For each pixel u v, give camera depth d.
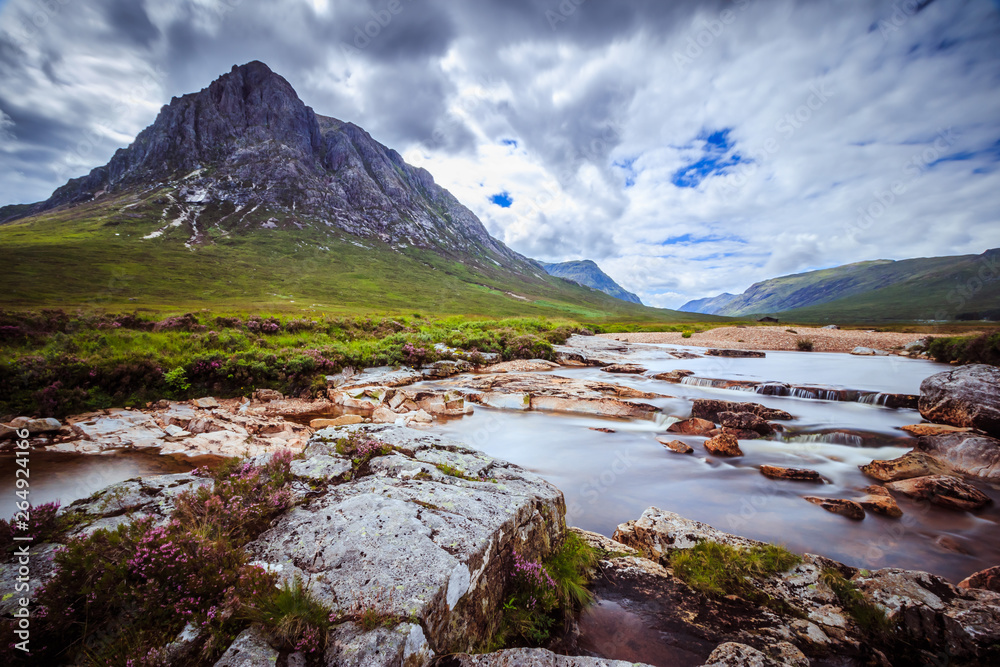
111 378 16.28
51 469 10.77
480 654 4.18
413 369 26.30
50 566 4.29
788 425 16.02
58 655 3.57
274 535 5.16
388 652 3.50
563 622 5.36
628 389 21.97
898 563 7.94
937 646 5.12
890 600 5.86
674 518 8.17
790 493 11.05
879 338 49.22
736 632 5.37
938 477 10.71
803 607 5.89
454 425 17.22
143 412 15.47
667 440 15.38
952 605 5.72
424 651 3.83
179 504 5.26
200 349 21.52
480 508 5.83
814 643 5.20
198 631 3.78
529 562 5.81
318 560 4.61
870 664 4.91
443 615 4.17
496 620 5.04
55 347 18.33
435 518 5.45
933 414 15.37
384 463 7.47
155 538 4.32
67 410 14.60
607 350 42.22
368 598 4.05
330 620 3.84
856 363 33.16
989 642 5.06
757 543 7.35
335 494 6.21
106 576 3.88
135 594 3.91
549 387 22.27
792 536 8.88
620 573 6.65
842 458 13.58
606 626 5.43
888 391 20.98
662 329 76.75
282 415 17.53
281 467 6.77
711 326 80.88
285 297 107.69
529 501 6.39
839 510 9.85
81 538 4.62
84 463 11.28
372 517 5.38
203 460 11.91
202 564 4.27
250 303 88.56
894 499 10.52
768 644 5.14
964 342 32.75
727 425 16.12
